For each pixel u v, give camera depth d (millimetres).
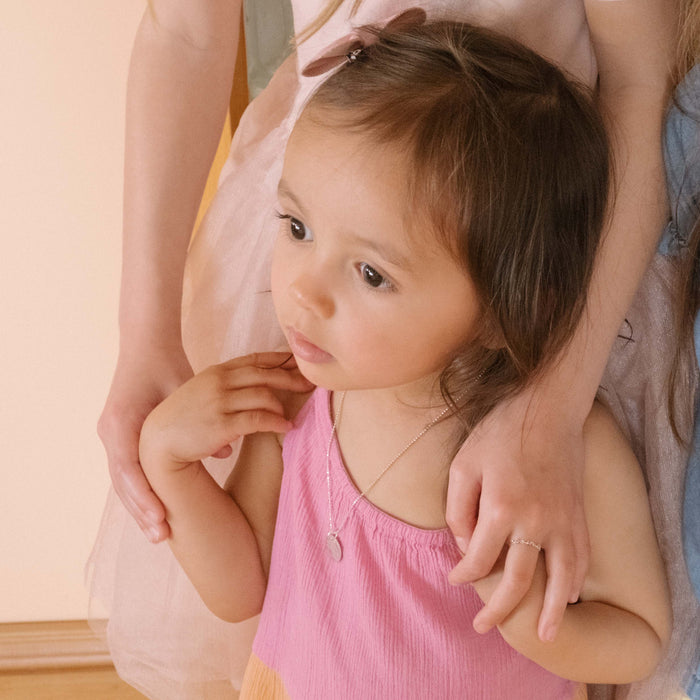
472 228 668
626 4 750
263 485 905
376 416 805
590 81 869
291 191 697
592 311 774
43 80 1317
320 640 820
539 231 691
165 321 956
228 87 988
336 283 690
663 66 784
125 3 1284
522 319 713
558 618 710
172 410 843
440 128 660
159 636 1086
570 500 716
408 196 658
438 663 787
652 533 833
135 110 946
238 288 997
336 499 816
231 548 885
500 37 733
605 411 854
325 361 716
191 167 966
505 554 746
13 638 1668
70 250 1426
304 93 905
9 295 1450
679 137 784
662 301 854
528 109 682
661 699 875
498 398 756
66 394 1526
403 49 703
